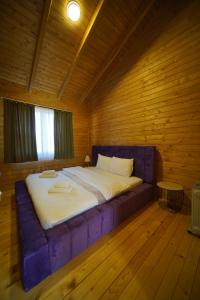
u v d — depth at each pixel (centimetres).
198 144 204
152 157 250
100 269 118
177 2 218
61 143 385
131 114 304
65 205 145
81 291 101
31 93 322
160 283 107
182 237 158
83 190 186
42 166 356
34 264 101
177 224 182
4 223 183
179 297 98
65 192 175
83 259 128
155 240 153
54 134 372
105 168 321
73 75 325
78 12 201
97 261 126
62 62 286
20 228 125
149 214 206
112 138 362
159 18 241
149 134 269
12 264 123
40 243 107
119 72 326
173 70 227
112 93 351
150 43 258
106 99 372
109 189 188
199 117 201
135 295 99
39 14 204
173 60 226
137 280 109
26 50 244
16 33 219
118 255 133
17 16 201
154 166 253
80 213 148
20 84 302
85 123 441
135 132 297
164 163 247
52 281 108
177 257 131
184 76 214
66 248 121
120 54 305
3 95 285
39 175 266
